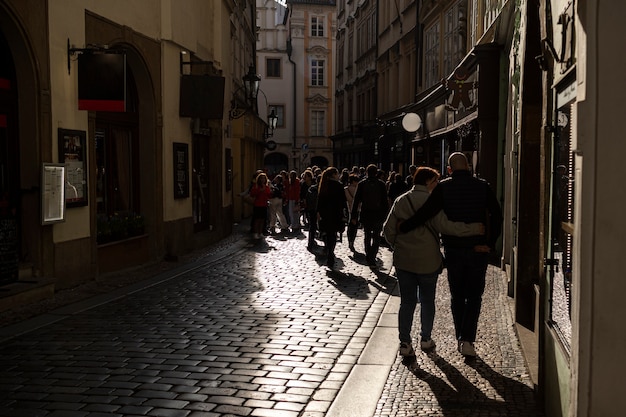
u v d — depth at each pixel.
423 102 23.66
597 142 3.20
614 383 3.23
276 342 7.07
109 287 10.54
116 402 5.20
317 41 57.91
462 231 6.41
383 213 12.73
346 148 44.91
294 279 11.37
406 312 6.63
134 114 13.50
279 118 58.12
